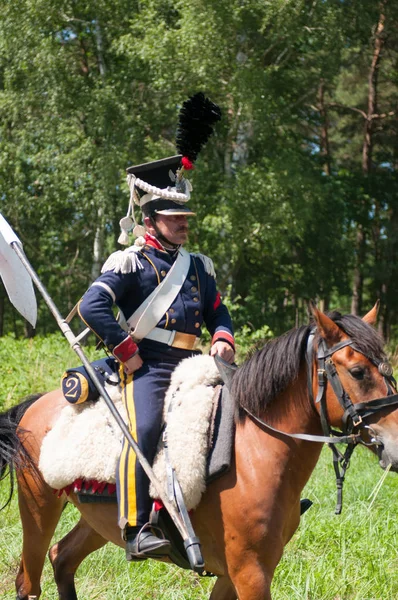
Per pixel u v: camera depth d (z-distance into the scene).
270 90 18.62
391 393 3.27
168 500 3.46
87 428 3.79
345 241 24.62
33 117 20.14
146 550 3.48
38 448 4.14
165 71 17.95
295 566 4.91
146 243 3.80
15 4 19.20
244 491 3.43
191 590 4.78
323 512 5.89
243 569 3.41
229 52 18.20
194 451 3.48
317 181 19.84
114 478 3.67
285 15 17.70
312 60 19.27
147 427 3.57
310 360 3.47
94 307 3.61
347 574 4.77
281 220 18.55
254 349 3.79
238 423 3.59
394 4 20.61
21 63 19.17
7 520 6.02
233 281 21.38
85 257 25.92
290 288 25.81
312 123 25.50
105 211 20.31
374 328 3.39
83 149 18.92
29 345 12.59
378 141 27.66
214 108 3.87
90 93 19.12
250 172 18.08
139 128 19.12
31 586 4.32
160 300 3.71
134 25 18.36
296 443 3.50
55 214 23.31
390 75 26.20
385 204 27.45
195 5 17.78
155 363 3.73
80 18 20.08
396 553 5.11
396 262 26.48
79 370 3.93
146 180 3.82
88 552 4.48
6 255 4.22
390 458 3.18
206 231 18.89
